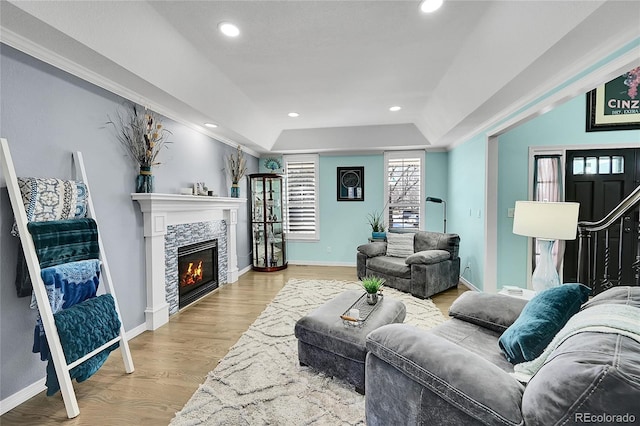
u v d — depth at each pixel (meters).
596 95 3.68
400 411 1.22
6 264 1.76
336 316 2.15
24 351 1.86
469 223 4.31
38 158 1.93
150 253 2.91
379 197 5.83
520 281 3.81
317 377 2.05
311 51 2.58
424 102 3.91
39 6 1.54
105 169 2.47
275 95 3.64
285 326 2.91
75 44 1.84
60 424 1.66
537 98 2.56
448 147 5.45
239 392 1.89
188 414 1.71
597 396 0.71
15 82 1.80
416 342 1.22
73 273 1.84
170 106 3.03
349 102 3.89
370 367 1.38
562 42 1.79
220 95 3.29
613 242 3.73
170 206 3.14
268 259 5.59
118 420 1.69
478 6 1.99
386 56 2.68
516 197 3.82
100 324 1.93
